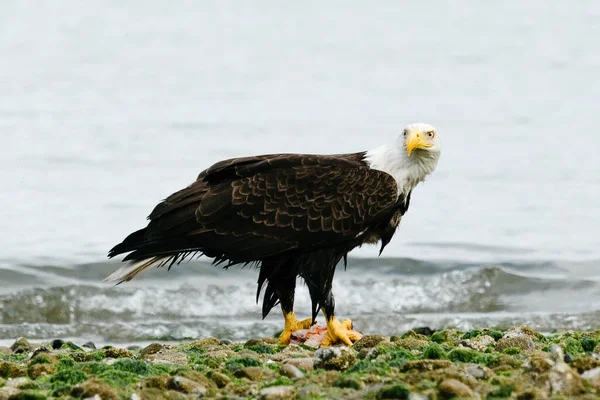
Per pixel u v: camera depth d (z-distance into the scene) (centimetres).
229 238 1027
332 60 4634
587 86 3912
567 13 5925
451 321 1489
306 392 698
